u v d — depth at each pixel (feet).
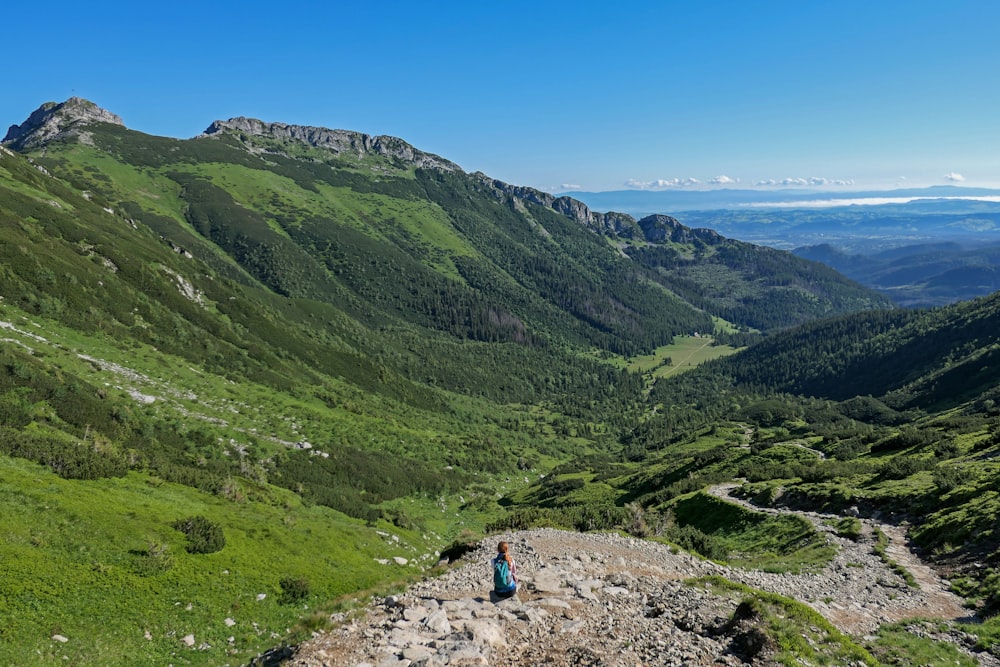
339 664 48.42
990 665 62.80
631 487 405.18
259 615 97.81
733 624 53.06
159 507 123.03
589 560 93.71
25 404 163.53
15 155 491.31
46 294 273.13
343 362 596.70
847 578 107.96
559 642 51.24
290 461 267.39
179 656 80.74
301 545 138.10
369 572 138.31
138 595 88.38
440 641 50.39
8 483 102.37
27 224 336.29
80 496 110.32
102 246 377.50
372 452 364.79
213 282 535.60
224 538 118.62
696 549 142.20
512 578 65.67
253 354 419.95
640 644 49.88
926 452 242.99
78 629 76.07
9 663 65.67
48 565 84.64
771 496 216.95
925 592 96.32
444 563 114.52
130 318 319.27
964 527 120.47
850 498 180.65
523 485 506.89
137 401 229.86
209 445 233.76
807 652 48.21
